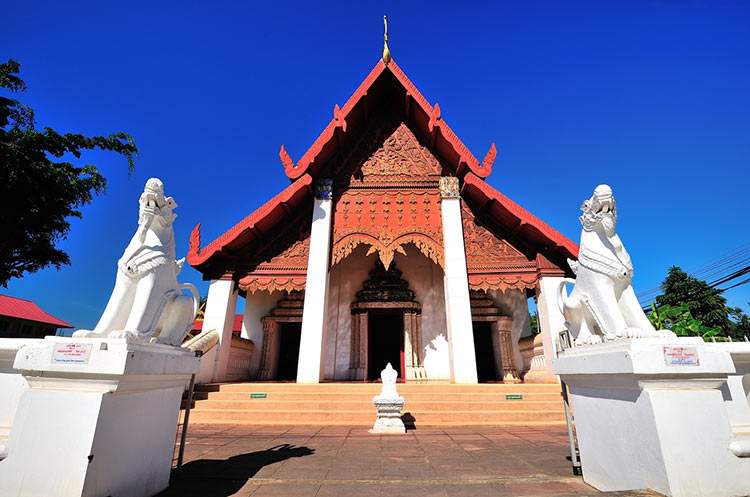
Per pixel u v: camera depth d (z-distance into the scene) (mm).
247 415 7766
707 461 2379
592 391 3244
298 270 11047
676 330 8797
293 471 3869
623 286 3270
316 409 8102
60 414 2326
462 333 10109
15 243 11594
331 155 12031
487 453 4840
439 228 11375
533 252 10914
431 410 8117
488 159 10953
